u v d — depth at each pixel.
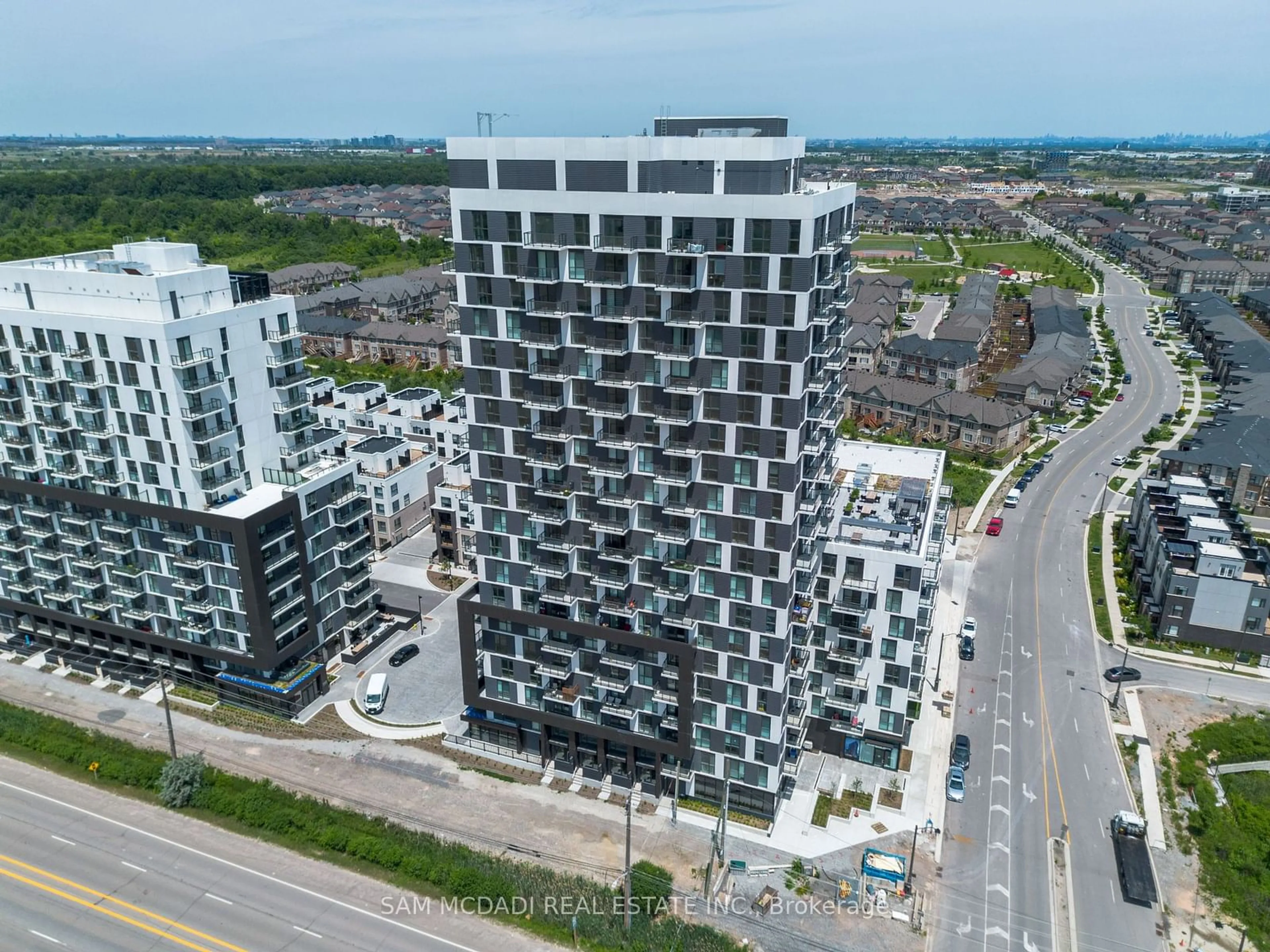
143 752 95.62
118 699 106.31
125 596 104.69
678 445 77.50
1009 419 187.62
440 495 136.38
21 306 97.06
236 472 100.31
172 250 100.06
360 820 85.81
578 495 83.25
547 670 89.31
